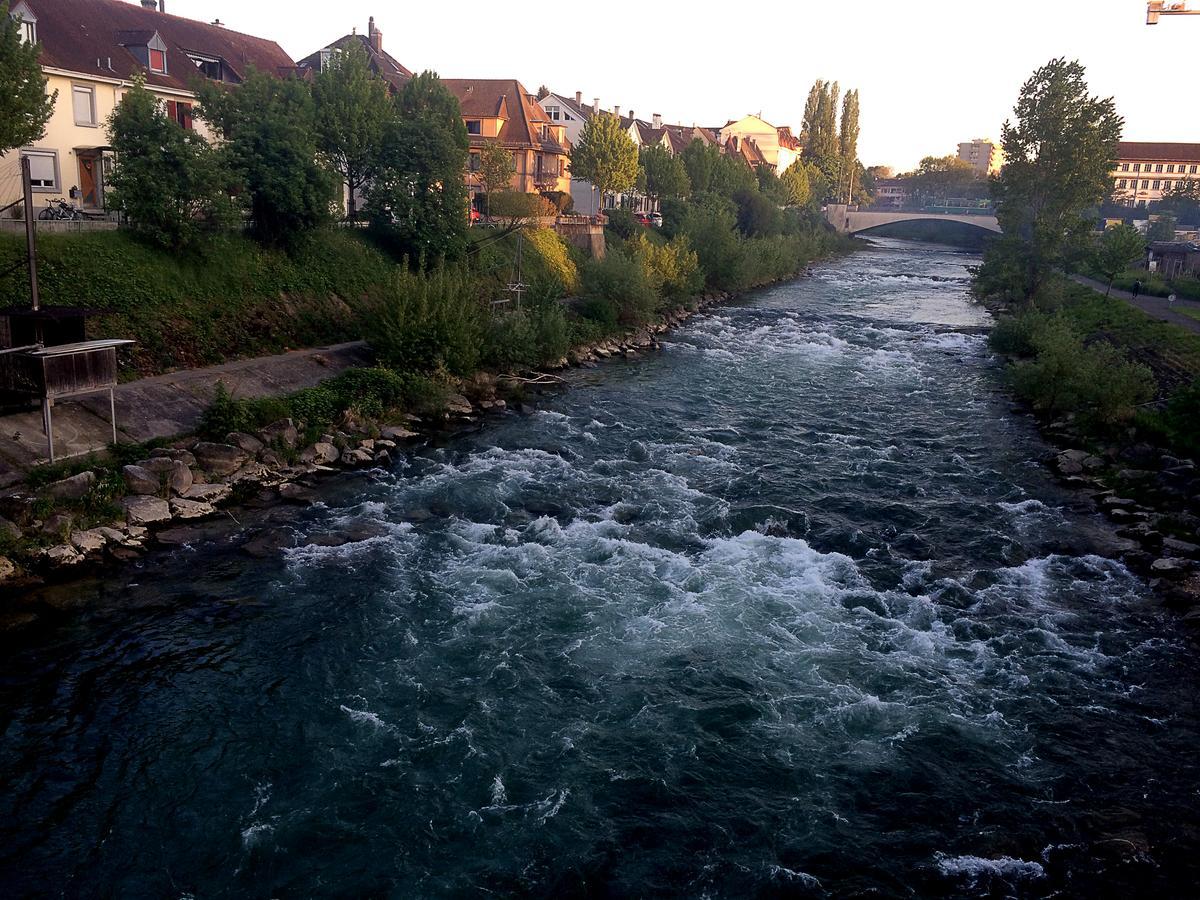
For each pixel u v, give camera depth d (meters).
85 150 39.97
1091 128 54.97
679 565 21.16
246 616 18.20
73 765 13.53
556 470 28.05
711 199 90.00
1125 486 26.91
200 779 13.38
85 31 43.28
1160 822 13.05
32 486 20.95
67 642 16.83
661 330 54.78
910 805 13.34
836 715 15.48
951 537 23.50
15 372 21.81
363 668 16.53
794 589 20.14
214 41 54.06
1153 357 41.28
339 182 40.03
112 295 29.78
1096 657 17.62
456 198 45.09
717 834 12.66
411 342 34.62
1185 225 138.88
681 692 16.08
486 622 18.31
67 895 11.18
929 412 37.00
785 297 74.06
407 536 22.52
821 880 11.85
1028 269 58.62
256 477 25.23
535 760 14.12
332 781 13.45
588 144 73.69
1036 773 14.12
